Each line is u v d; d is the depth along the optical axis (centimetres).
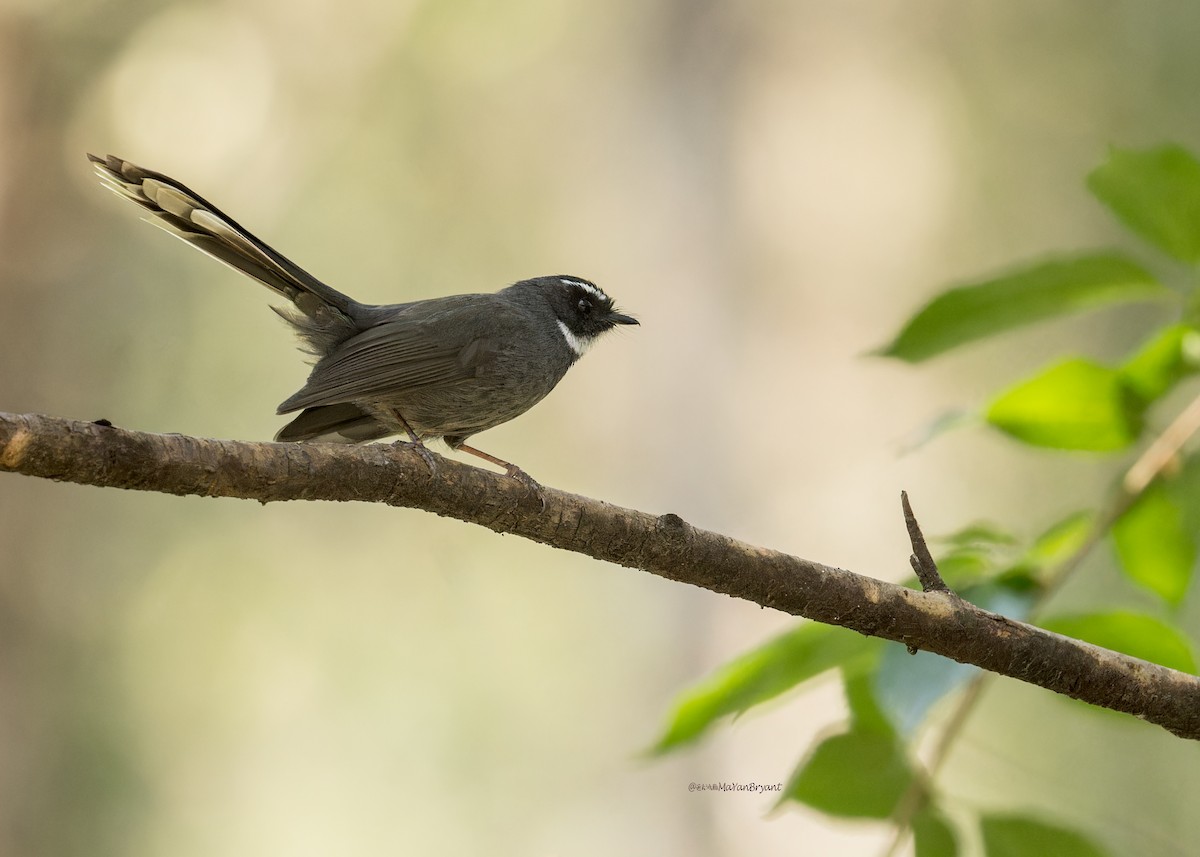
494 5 1886
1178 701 426
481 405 741
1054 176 1623
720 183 1548
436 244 1988
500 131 1958
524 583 1884
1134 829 475
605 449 1633
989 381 1491
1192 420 452
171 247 1789
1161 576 470
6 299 1683
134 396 1769
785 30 1555
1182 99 1598
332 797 1761
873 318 1503
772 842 1272
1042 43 1634
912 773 421
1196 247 452
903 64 1565
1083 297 462
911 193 1538
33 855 1616
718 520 1473
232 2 1856
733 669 431
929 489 1427
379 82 1944
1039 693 1166
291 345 1823
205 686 1777
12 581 1670
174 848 1694
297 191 1955
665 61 1588
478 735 1797
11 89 1684
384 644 1861
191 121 1845
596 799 1711
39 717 1652
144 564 1786
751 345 1511
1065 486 1413
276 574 1862
